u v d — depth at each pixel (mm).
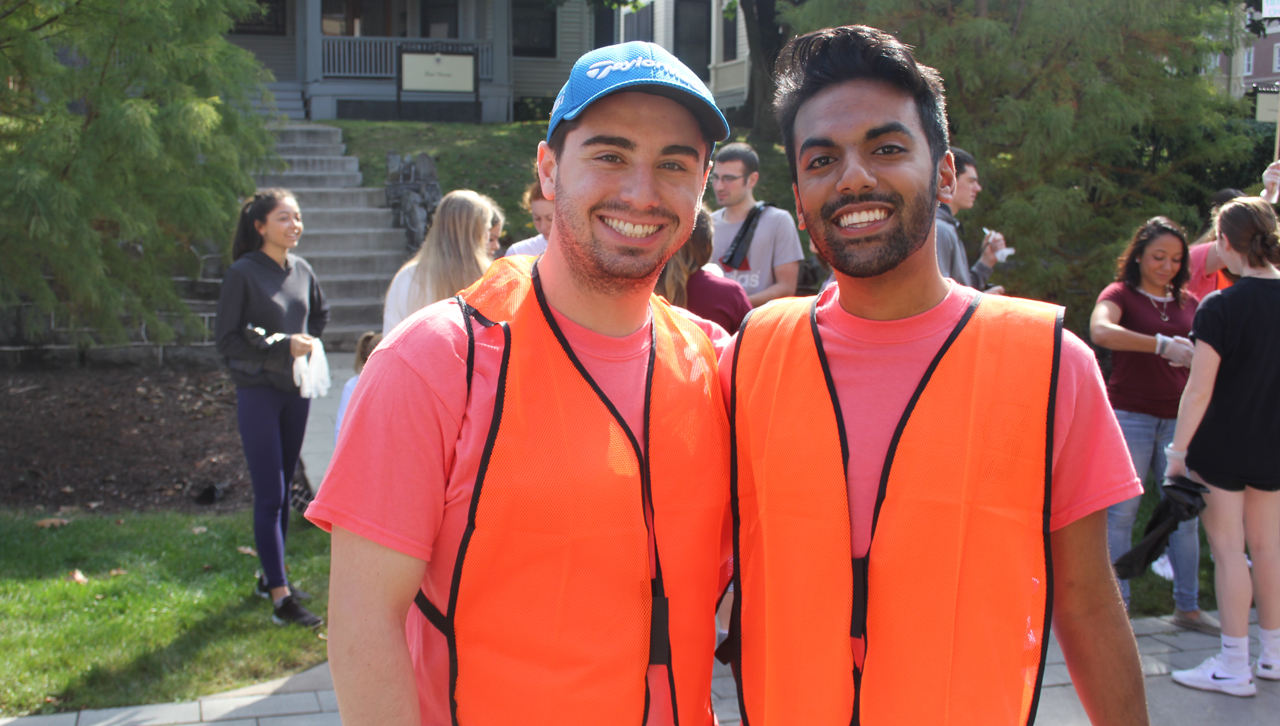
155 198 6621
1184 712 3426
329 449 6250
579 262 1485
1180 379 4270
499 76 17609
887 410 1506
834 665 1486
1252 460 3525
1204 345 3500
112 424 6887
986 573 1432
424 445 1382
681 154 1480
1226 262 3617
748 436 1614
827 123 1492
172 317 7402
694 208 1523
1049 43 7684
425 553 1386
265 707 3215
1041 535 1438
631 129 1449
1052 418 1431
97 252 6051
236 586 4254
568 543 1402
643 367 1563
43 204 5441
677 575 1518
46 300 6113
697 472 1570
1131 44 7961
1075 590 1503
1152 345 4191
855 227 1489
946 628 1431
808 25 8133
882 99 1478
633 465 1467
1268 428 3498
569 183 1482
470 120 17531
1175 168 8406
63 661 3436
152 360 8195
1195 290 5012
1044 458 1435
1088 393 1460
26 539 4801
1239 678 3547
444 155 12914
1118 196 8297
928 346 1508
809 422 1538
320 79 17031
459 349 1423
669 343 1636
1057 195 7207
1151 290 4371
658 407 1544
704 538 1568
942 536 1438
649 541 1501
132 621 3803
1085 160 8203
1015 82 7699
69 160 5887
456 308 1481
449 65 16766
